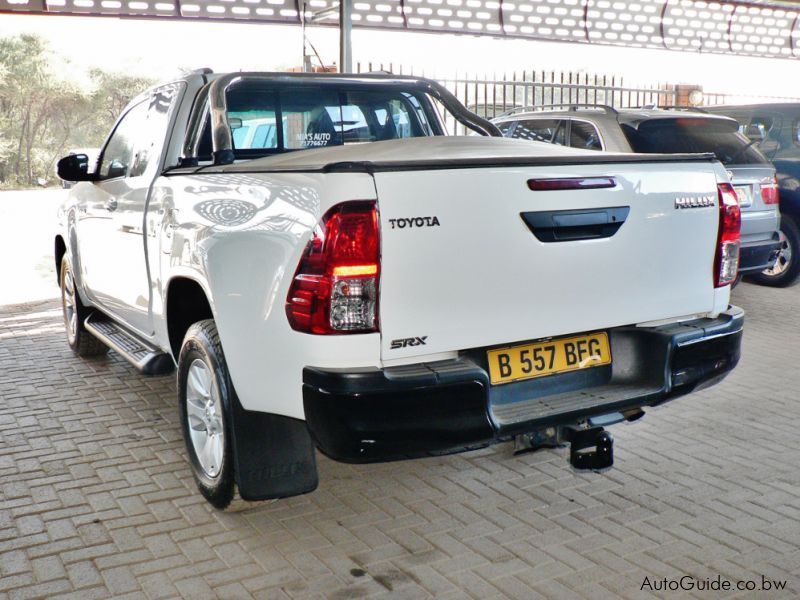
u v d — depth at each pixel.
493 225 2.78
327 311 2.63
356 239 2.60
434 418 2.69
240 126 4.14
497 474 3.91
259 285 2.88
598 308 3.06
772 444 4.27
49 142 40.91
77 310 5.74
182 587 2.91
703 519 3.41
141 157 4.45
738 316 3.44
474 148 3.42
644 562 3.06
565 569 3.02
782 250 8.84
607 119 7.27
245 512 3.50
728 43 15.65
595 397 3.05
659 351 3.18
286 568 3.04
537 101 23.75
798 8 15.16
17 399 5.05
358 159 3.23
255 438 3.16
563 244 2.93
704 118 7.32
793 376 5.55
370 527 3.37
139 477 3.88
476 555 3.12
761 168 7.53
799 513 3.46
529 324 2.91
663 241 3.19
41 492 3.71
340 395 2.62
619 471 3.93
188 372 3.55
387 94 4.59
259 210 2.94
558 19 13.56
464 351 2.85
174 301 3.77
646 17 14.52
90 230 5.10
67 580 2.96
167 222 3.67
